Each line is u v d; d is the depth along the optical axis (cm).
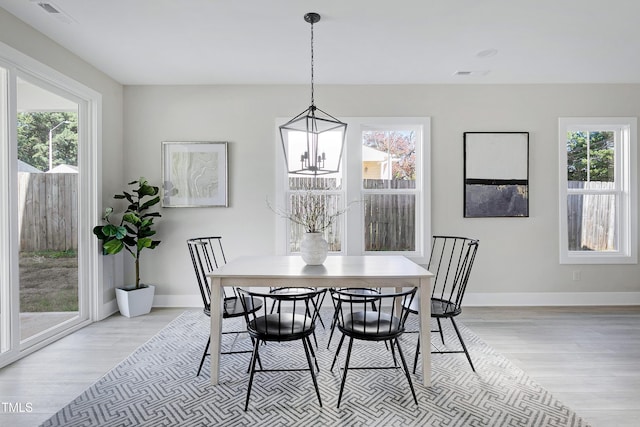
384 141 412
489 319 350
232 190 400
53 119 304
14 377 235
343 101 399
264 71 361
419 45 303
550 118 399
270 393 214
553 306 396
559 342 292
